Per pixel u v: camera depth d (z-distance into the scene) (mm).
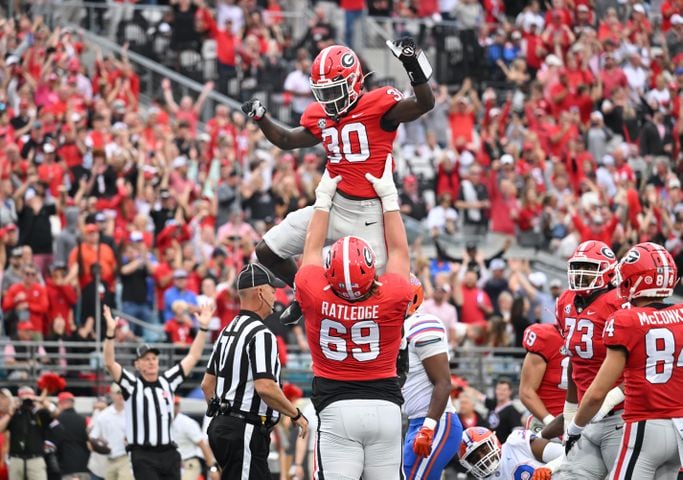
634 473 25844
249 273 29641
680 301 67000
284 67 76875
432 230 61844
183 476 43094
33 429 43125
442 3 87875
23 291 50438
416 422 29016
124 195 57406
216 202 61281
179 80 74562
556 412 30078
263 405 29422
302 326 53594
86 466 43969
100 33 78812
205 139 64250
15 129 63188
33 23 75188
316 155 66750
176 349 51156
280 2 86125
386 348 24359
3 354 48219
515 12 86375
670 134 78812
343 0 80375
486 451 30078
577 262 27344
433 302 54594
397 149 73438
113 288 52844
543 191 68688
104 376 50688
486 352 53969
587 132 75812
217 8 78188
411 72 23531
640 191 72000
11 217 54031
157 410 37625
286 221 26297
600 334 27312
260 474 29500
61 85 66438
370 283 23828
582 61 78688
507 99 75812
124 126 61906
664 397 25609
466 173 69000
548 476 27797
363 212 24750
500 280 58031
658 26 89812
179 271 52688
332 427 24406
